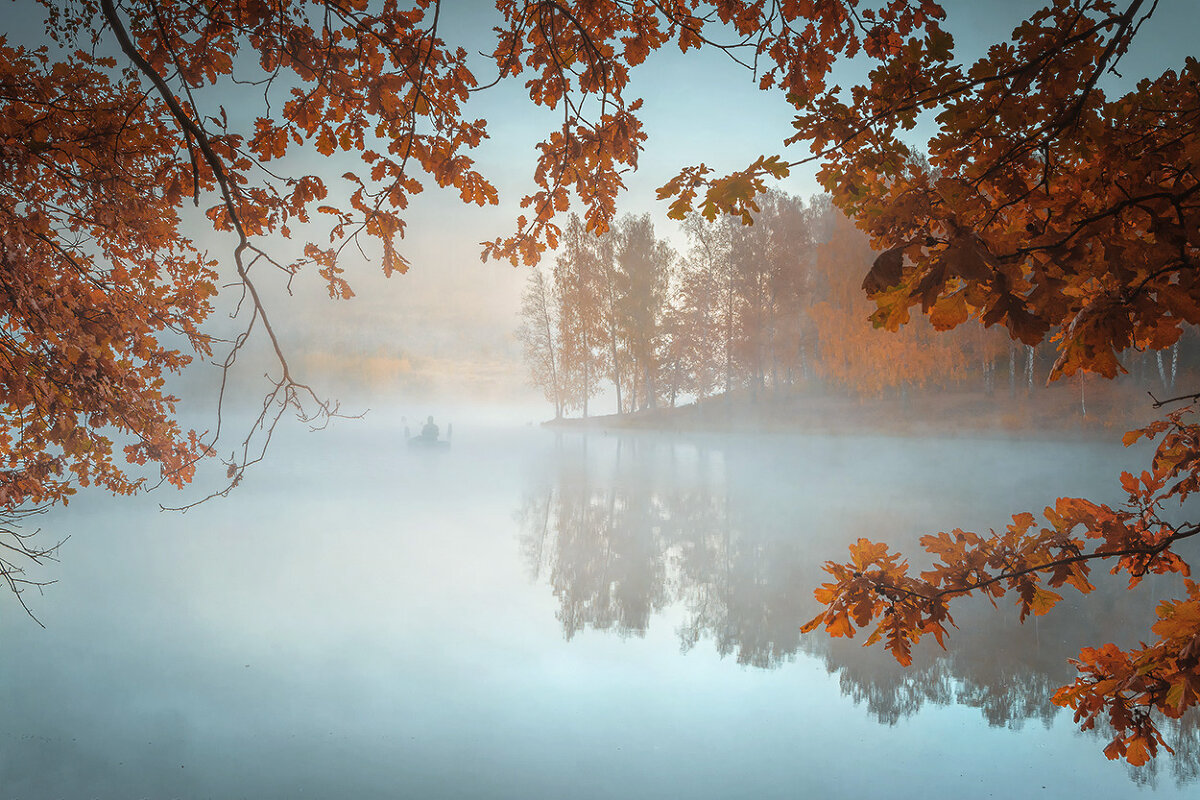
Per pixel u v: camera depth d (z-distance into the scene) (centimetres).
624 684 736
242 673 764
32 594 1078
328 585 1165
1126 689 136
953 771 533
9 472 282
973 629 869
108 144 244
